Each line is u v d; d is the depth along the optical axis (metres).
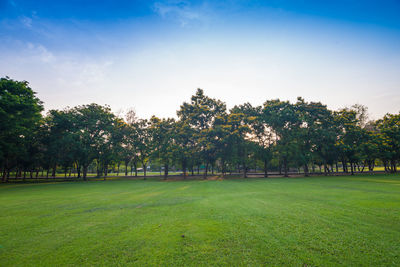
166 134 40.69
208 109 41.00
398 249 5.29
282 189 18.48
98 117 41.62
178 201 13.04
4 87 30.89
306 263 4.59
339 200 12.08
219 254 5.12
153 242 5.99
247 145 39.50
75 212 10.23
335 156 40.31
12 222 8.45
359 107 50.41
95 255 5.21
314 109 41.34
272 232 6.68
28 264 4.81
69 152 37.97
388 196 13.09
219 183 27.23
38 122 36.53
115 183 30.94
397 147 38.38
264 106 44.62
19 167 42.91
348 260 4.72
